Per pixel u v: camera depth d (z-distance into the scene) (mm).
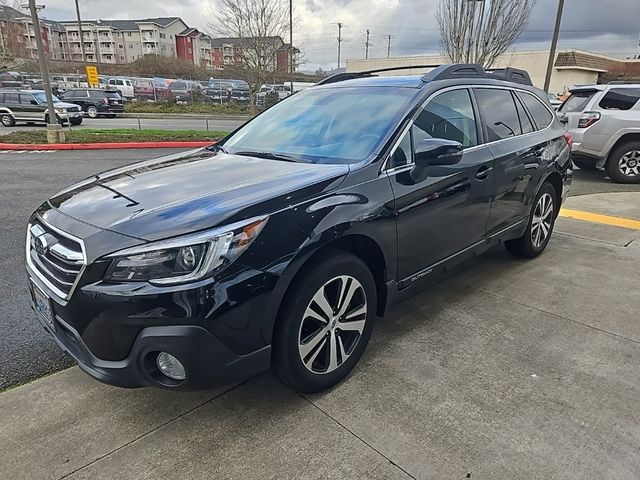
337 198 2412
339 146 2914
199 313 1935
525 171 3945
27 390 2531
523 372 2729
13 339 3025
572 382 2635
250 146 3293
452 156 2785
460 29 14445
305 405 2436
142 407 2412
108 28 80562
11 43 27109
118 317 1944
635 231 5566
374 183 2615
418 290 3861
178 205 2188
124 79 34312
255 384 2613
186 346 1938
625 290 3865
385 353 2910
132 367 1999
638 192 7754
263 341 2164
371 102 3195
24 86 32875
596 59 39531
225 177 2568
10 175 8930
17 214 5973
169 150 13812
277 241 2133
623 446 2154
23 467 2021
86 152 13062
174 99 33344
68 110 20734
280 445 2162
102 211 2234
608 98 8414
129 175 2754
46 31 65750
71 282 2049
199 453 2113
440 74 3361
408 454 2111
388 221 2639
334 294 2492
